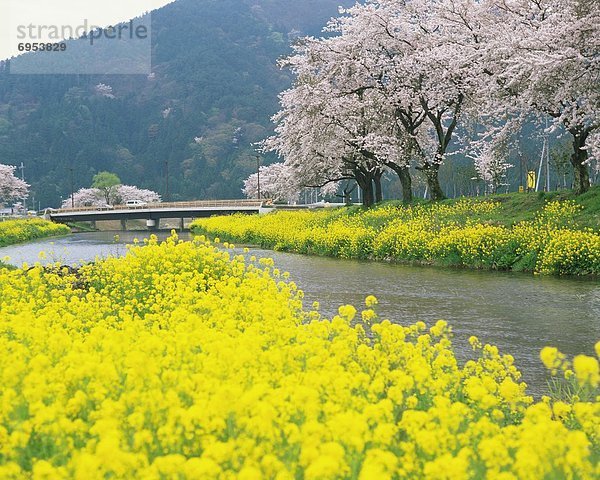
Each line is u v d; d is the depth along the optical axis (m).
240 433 4.52
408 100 33.41
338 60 35.12
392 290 17.64
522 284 17.91
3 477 3.77
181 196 148.50
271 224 38.28
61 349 6.84
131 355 5.36
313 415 4.57
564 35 23.67
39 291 12.27
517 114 29.81
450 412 4.76
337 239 28.20
